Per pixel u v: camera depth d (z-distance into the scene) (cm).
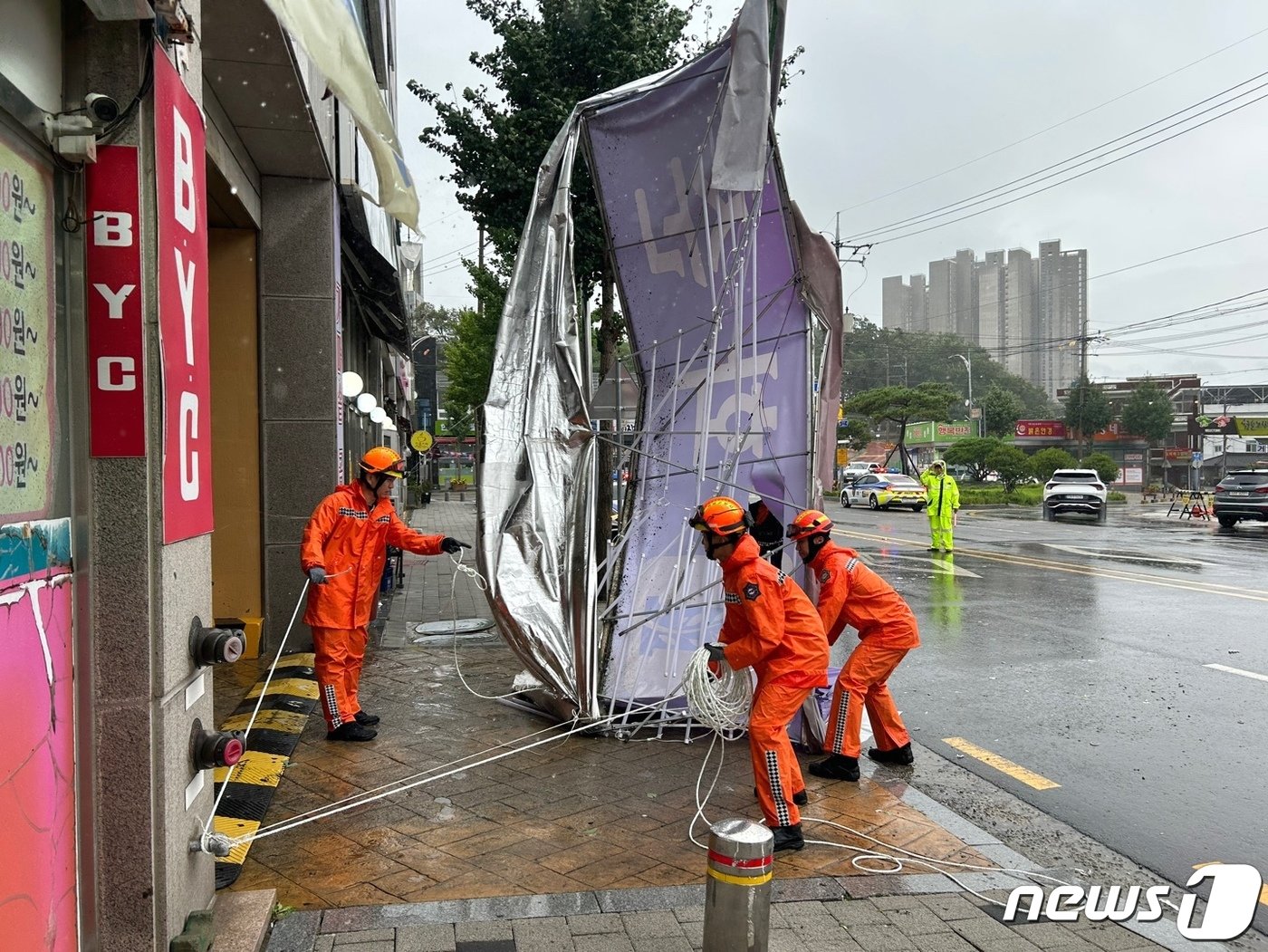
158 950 276
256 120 671
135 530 271
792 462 603
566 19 1123
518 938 332
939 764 559
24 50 239
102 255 264
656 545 639
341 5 436
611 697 609
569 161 609
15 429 229
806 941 337
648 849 415
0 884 219
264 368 805
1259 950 341
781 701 427
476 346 2748
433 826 439
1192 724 641
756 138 520
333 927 338
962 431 6172
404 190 581
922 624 998
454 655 812
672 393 628
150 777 274
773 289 601
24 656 231
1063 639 920
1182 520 2914
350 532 561
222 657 304
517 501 604
